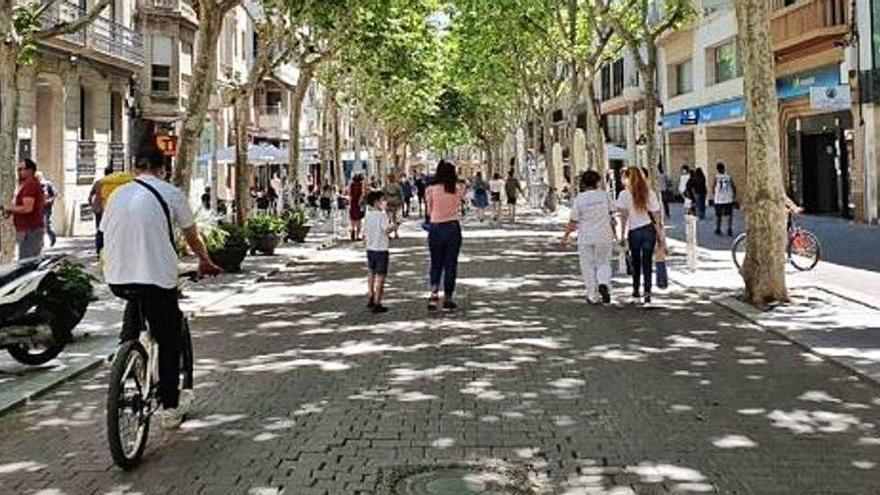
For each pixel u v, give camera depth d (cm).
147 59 3725
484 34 3469
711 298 1356
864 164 2614
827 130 2888
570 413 714
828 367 880
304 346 1034
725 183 2561
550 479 555
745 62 1278
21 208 1310
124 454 577
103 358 973
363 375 867
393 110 5138
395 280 1711
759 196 1270
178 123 3906
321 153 4516
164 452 623
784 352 959
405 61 3111
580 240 1352
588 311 1273
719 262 1886
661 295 1434
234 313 1321
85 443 658
